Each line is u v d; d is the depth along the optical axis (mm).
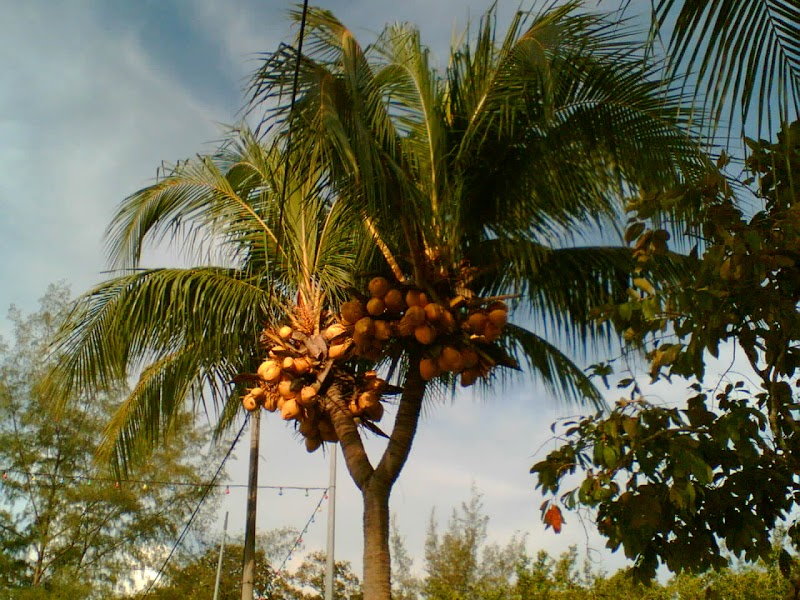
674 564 5367
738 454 5203
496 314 7941
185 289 9305
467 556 18844
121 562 22141
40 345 21938
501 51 7883
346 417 8594
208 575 30156
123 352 9695
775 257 5316
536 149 8188
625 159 7773
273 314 9352
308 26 7441
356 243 9016
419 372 8281
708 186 5961
